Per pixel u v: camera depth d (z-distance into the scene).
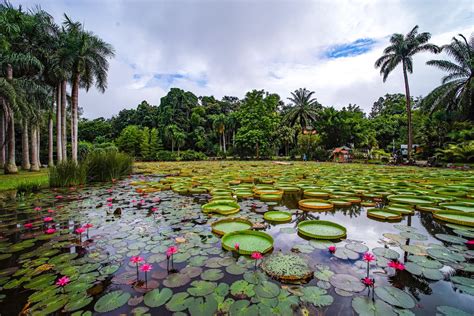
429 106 15.70
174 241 2.64
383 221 3.40
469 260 2.13
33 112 10.77
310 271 1.95
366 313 1.46
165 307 1.53
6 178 8.24
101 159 8.01
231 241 2.56
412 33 16.11
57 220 3.45
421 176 7.83
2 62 9.74
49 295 1.67
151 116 35.69
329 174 8.91
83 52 11.75
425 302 1.56
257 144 25.42
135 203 4.50
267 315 1.44
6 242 2.64
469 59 14.19
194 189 5.73
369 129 25.64
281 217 3.51
